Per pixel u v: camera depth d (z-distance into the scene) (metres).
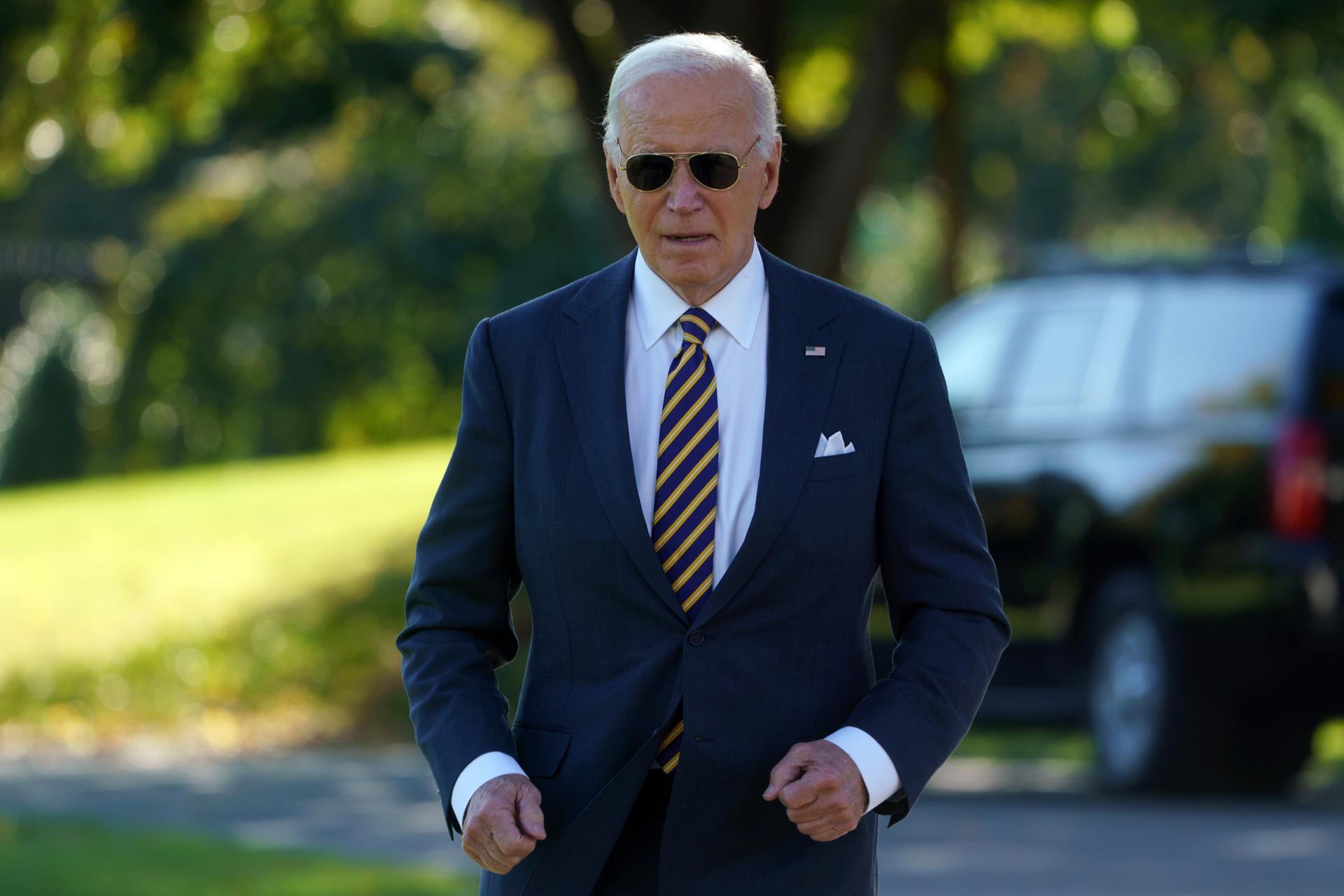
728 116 8.39
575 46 37.78
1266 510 23.56
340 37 43.62
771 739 8.27
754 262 8.72
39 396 109.50
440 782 8.46
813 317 8.62
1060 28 47.62
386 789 27.81
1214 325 24.98
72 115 40.22
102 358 110.75
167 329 92.94
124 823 22.77
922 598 8.54
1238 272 25.22
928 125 65.94
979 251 98.56
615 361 8.59
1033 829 22.98
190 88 41.53
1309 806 24.78
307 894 17.05
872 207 98.19
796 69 47.09
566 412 8.56
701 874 8.28
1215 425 24.36
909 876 19.98
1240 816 23.77
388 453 95.62
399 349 90.56
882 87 37.91
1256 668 23.72
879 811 8.27
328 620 40.84
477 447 8.77
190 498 52.75
